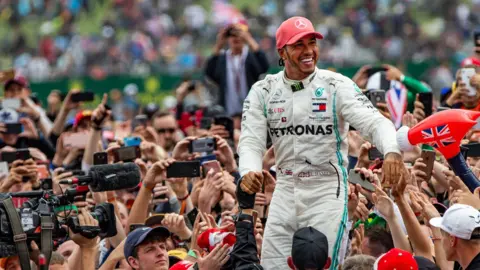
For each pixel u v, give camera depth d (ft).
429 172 46.96
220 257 39.70
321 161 40.29
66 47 160.15
